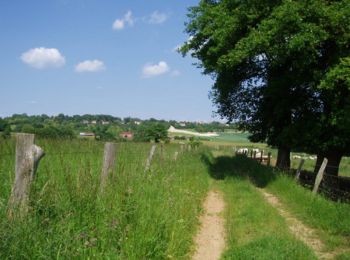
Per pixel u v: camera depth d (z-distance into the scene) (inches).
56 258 226.2
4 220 221.1
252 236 405.7
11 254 211.9
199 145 1925.4
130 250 283.0
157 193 396.2
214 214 510.0
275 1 836.0
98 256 254.8
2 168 327.6
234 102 1219.9
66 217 258.4
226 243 390.0
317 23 779.4
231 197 618.5
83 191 297.3
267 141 1153.4
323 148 861.8
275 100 1029.2
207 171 929.5
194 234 404.2
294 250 349.4
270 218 476.4
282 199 623.2
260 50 786.8
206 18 949.2
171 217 359.6
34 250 220.5
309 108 932.0
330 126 852.6
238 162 1242.0
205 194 634.8
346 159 2180.1
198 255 351.3
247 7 861.8
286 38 770.2
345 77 740.0
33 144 243.1
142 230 304.8
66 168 336.5
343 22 768.3
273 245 359.6
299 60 816.9
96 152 524.1
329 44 852.0
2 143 439.5
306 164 1779.0
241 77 1143.6
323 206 503.2
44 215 251.1
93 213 291.0
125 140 984.3
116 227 290.2
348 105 768.9
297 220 497.4
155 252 303.0
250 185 736.3
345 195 639.8
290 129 916.6
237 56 794.8
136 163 472.4
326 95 853.2
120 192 337.1
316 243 404.8
